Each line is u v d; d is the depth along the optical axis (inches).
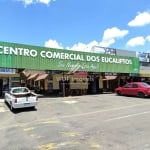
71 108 730.8
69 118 564.4
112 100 911.0
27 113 660.1
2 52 919.7
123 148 300.5
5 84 1165.1
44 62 1015.6
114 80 1528.1
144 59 1631.4
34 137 380.8
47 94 1274.6
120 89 1106.7
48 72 1109.1
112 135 368.8
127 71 1312.7
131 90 1042.7
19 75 1206.9
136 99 936.9
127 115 558.9
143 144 314.8
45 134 397.1
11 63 935.0
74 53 1106.1
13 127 489.1
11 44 941.2
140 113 581.9
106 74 1255.5
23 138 379.6
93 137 359.9
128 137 353.4
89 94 1245.7
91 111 666.8
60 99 967.0
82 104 811.4
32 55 985.5
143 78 1573.6
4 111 697.6
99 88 1433.3
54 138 364.8
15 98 678.5
